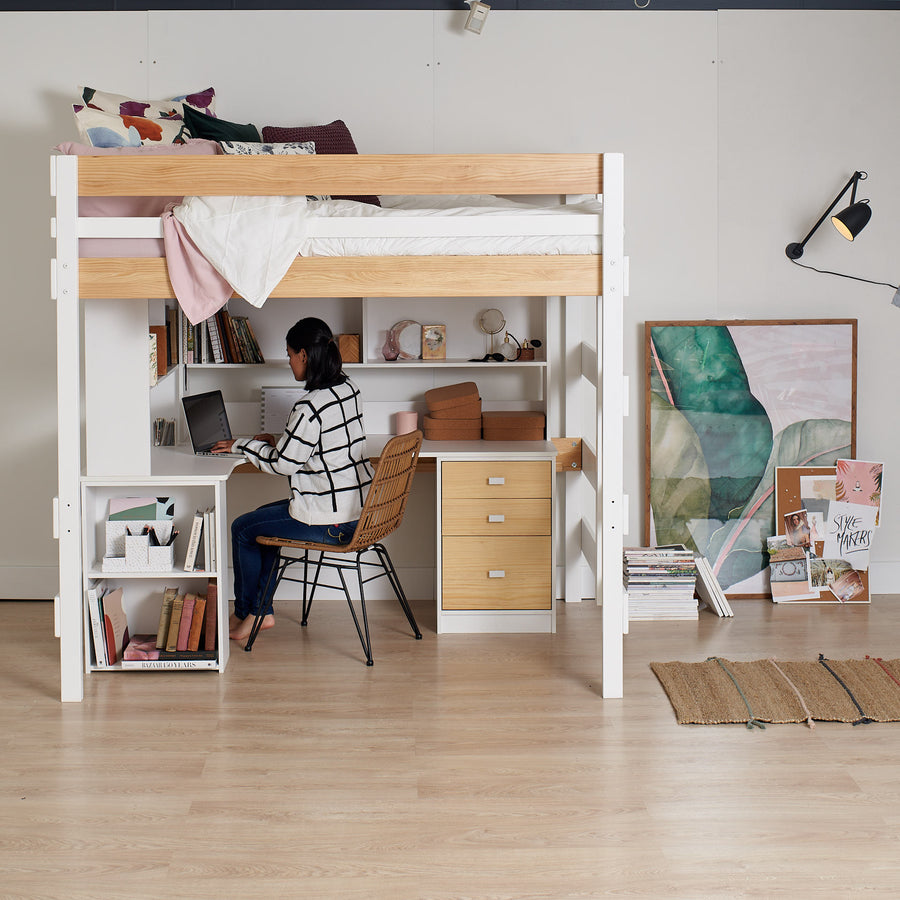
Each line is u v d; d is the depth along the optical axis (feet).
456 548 12.98
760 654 12.15
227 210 10.05
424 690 11.01
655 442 14.47
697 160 14.28
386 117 14.08
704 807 8.37
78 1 13.83
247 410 14.47
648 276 14.43
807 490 14.49
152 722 10.16
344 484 11.99
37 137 14.01
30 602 14.60
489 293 10.32
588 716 10.27
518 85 14.10
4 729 10.01
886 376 14.66
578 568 14.62
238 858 7.63
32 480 14.49
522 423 13.94
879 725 10.03
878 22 14.17
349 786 8.77
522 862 7.55
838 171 14.34
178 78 13.97
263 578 12.77
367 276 10.24
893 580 14.76
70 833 8.00
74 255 10.20
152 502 11.56
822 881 7.29
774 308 14.52
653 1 14.06
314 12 13.93
